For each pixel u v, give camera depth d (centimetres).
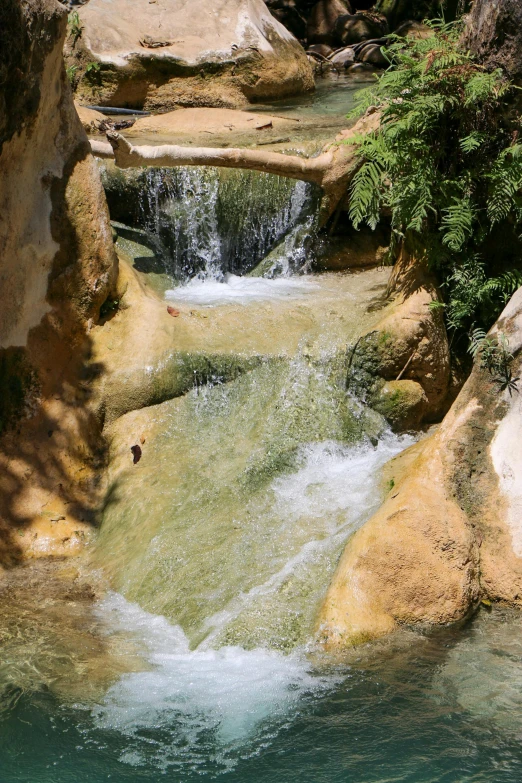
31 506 684
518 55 684
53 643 561
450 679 506
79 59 1098
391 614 550
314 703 494
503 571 567
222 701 500
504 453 587
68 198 727
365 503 626
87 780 448
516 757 448
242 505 645
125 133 995
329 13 1523
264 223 859
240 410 706
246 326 746
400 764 447
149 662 541
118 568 633
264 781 443
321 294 801
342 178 821
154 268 829
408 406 707
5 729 486
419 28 1459
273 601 567
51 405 716
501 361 595
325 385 704
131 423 711
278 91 1177
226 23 1164
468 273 710
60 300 727
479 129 703
